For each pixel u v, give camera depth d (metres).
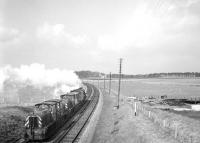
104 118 35.78
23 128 25.28
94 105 49.12
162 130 24.83
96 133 26.62
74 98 38.59
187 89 125.25
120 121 31.86
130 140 22.92
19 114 30.17
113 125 30.59
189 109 59.56
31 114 21.92
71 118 33.81
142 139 22.00
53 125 24.36
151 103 67.06
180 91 112.06
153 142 20.47
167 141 20.66
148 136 22.36
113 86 147.00
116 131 27.25
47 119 23.08
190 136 21.59
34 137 21.36
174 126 25.77
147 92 105.12
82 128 27.41
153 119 30.92
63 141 21.58
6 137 21.45
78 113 38.53
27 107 37.06
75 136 23.22
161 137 22.02
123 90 115.62
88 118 33.91
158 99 75.75
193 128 24.78
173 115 34.50
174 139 21.31
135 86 149.88
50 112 24.25
